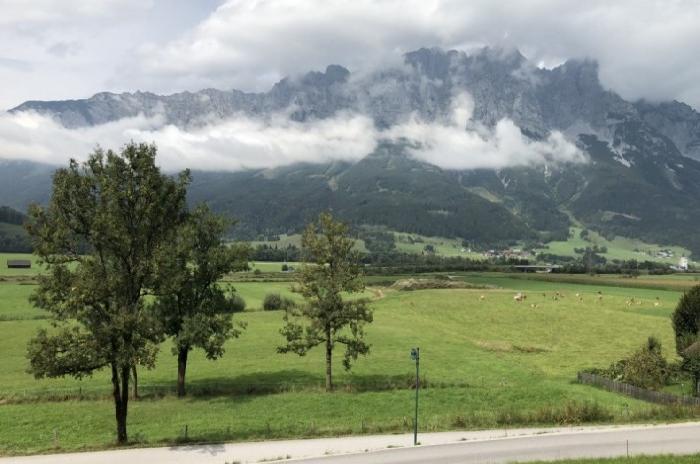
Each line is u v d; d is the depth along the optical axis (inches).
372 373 2696.9
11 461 1444.4
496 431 1652.3
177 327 2342.5
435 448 1470.2
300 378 2576.3
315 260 2479.1
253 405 2097.7
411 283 6850.4
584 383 2532.0
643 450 1408.7
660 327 4175.7
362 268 2516.0
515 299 5625.0
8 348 3201.3
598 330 4084.6
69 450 1550.2
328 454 1441.9
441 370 2765.7
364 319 2443.4
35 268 7003.0
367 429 1702.8
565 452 1400.1
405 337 3708.2
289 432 1706.4
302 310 2433.6
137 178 1672.0
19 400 2174.0
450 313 4872.0
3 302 4655.5
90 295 1526.8
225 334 2379.4
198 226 2395.4
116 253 1615.4
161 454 1489.9
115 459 1449.3
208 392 2315.5
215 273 2384.4
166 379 2593.5
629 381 2390.5
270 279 7155.5
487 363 2957.7
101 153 1651.1
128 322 1514.5
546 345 3582.7
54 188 1579.7
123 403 1642.5
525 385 2421.3
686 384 2401.6
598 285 7317.9
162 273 1657.2
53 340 1540.4
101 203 1626.5
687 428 1642.5
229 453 1482.5
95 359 1545.3
